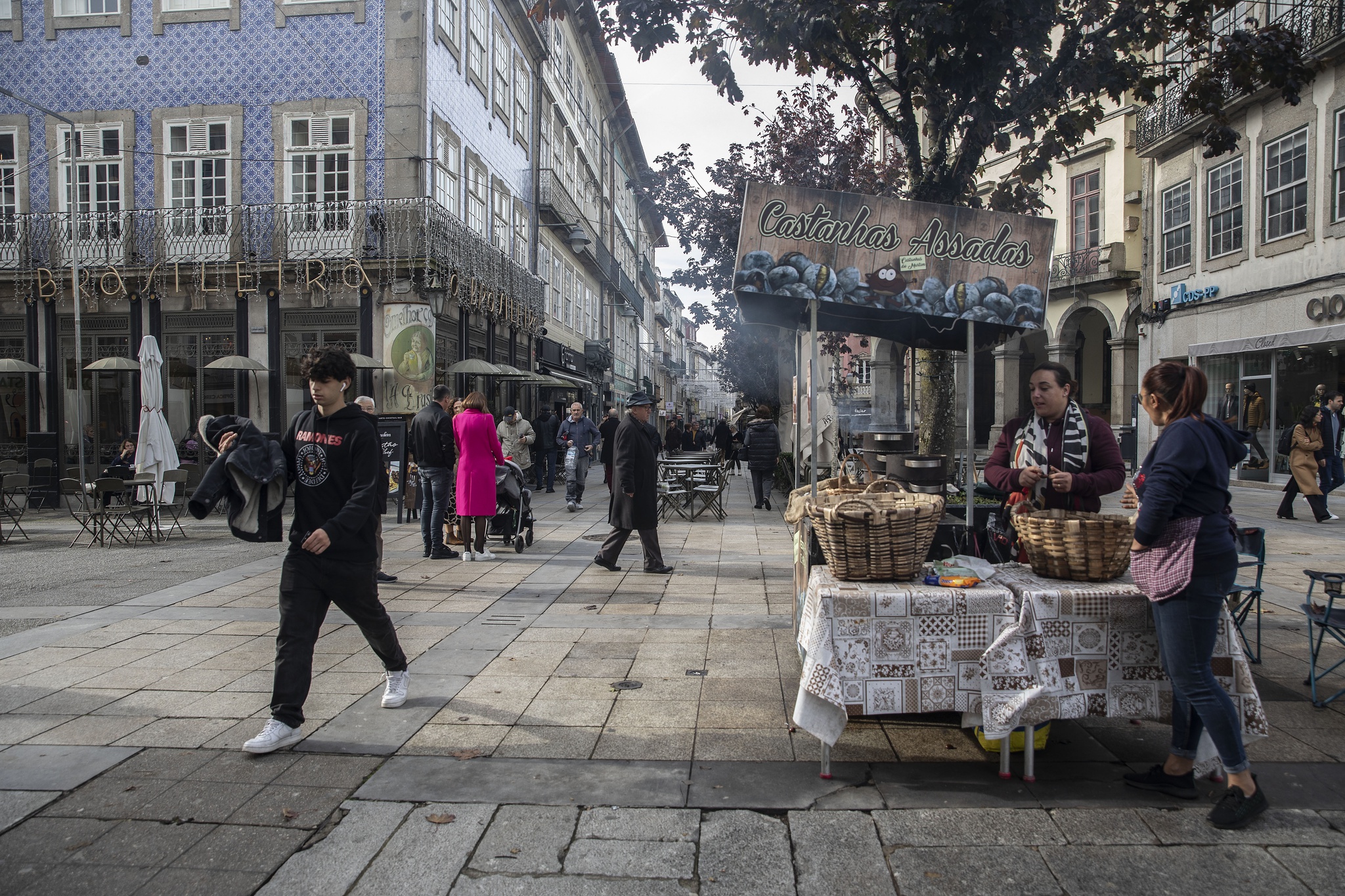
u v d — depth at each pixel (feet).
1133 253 73.15
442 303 46.88
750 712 13.19
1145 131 61.67
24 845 9.23
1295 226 48.93
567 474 43.60
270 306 48.62
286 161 48.96
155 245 48.88
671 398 237.45
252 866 8.80
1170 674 9.98
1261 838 9.25
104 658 16.33
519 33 70.18
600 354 100.58
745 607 20.57
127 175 49.93
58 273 48.78
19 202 50.65
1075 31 22.57
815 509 11.44
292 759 11.48
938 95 22.86
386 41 48.32
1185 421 9.89
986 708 10.43
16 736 12.33
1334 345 46.62
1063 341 80.23
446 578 24.49
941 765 11.25
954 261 14.15
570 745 11.93
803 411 19.13
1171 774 10.32
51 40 50.29
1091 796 10.32
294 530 12.28
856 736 12.26
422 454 27.66
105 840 9.34
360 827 9.61
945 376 23.63
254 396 48.98
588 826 9.59
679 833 9.44
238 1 48.98
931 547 14.08
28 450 49.14
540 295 73.92
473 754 11.64
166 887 8.43
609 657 16.24
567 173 88.69
